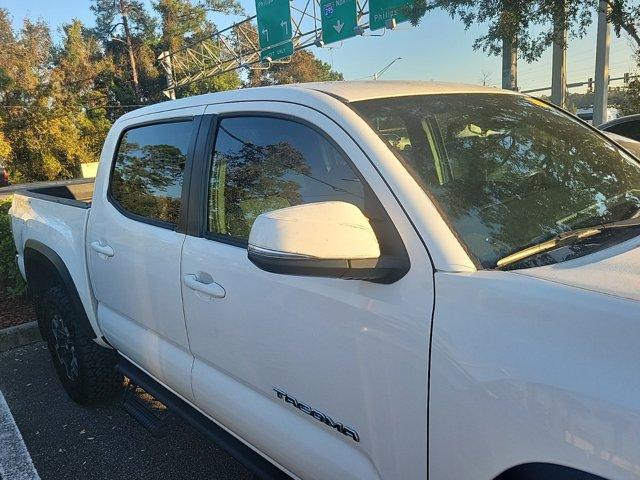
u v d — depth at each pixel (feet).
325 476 5.86
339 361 5.45
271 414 6.52
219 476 9.57
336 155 5.92
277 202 6.61
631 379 3.62
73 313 11.00
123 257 9.05
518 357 4.12
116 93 131.64
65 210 11.22
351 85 6.94
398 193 5.22
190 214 7.76
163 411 10.74
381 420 5.15
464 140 6.48
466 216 5.35
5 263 18.66
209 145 7.70
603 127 22.16
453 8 30.30
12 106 96.22
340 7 48.75
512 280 4.51
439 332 4.59
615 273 4.55
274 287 6.11
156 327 8.50
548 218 5.81
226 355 7.05
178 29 130.82
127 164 9.61
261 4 58.70
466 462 4.46
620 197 6.59
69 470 9.92
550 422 3.89
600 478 3.65
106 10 138.31
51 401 12.37
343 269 4.75
